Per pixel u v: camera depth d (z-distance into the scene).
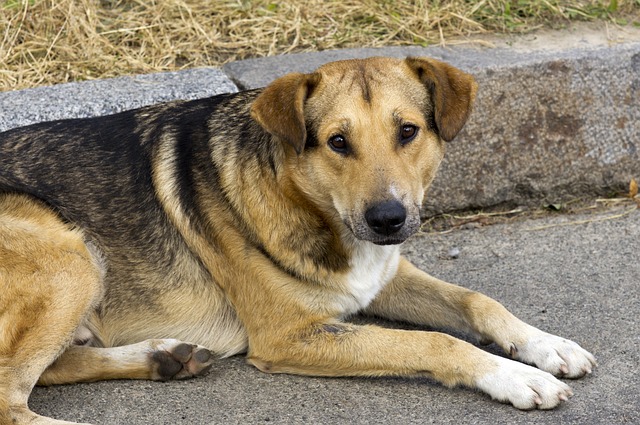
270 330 7.74
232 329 8.05
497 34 11.90
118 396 7.50
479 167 10.56
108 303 7.92
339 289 7.73
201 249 7.90
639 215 10.48
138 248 7.90
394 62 7.71
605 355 7.82
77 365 7.64
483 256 9.73
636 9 12.54
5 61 11.09
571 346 7.57
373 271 7.94
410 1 12.37
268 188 7.60
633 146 10.87
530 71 10.51
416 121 7.36
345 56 11.07
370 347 7.48
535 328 7.79
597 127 10.77
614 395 7.29
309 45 11.63
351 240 7.70
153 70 11.12
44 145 8.05
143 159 8.04
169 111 8.30
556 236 10.09
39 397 7.53
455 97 7.60
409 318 8.58
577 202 10.89
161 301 7.96
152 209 7.95
